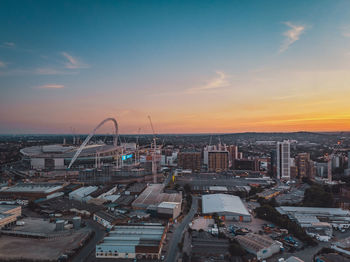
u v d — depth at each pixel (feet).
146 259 456.04
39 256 462.19
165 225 573.74
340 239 577.02
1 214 618.03
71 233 565.53
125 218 633.61
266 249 485.56
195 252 477.36
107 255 463.42
